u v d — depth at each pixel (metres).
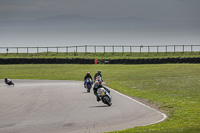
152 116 30.05
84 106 37.53
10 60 156.25
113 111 33.25
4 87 72.06
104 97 37.47
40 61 156.25
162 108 35.69
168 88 58.25
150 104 39.75
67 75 116.44
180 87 59.44
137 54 181.12
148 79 85.75
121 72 120.88
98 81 39.97
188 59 146.00
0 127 25.41
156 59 149.25
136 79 91.44
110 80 93.44
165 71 116.94
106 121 27.69
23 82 89.62
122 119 28.58
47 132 23.55
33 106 38.25
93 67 141.62
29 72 128.12
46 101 43.28
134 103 40.03
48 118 29.38
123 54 182.00
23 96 50.69
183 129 23.22
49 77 110.31
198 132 22.20
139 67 137.00
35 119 28.91
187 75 97.88
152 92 52.47
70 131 23.83
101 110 34.06
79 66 146.12
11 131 23.89
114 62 152.75
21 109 35.72
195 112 31.52
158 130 22.94
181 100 41.06
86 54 184.12
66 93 54.38
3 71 131.88
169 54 176.62
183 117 29.09
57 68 140.38
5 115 31.48
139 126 24.80
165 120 27.78
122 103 40.12
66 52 189.75
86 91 58.00
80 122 27.31
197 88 57.06
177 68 125.94
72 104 39.59
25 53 188.62
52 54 186.00
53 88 65.50
